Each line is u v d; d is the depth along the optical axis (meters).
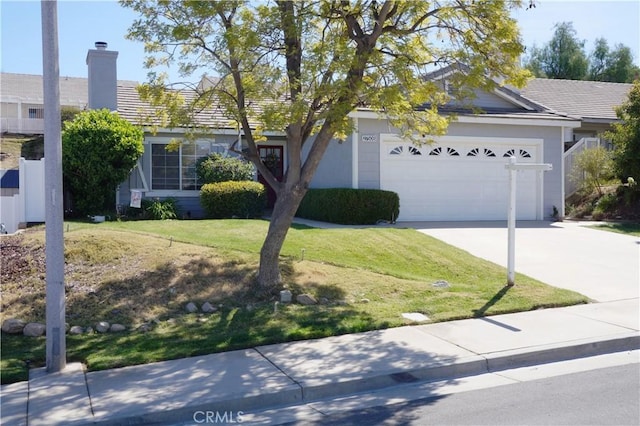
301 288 10.28
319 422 5.82
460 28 10.91
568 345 7.89
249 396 6.29
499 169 19.80
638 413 5.72
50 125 7.15
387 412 6.03
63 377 6.98
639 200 20.23
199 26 9.86
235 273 10.54
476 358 7.39
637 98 19.67
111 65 19.64
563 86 30.39
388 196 17.42
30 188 15.78
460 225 17.77
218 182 18.53
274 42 10.09
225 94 10.29
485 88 10.43
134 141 17.05
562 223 19.06
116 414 5.86
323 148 10.14
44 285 9.87
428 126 11.27
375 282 10.82
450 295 10.39
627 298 10.49
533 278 11.77
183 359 7.55
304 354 7.67
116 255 10.99
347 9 10.23
